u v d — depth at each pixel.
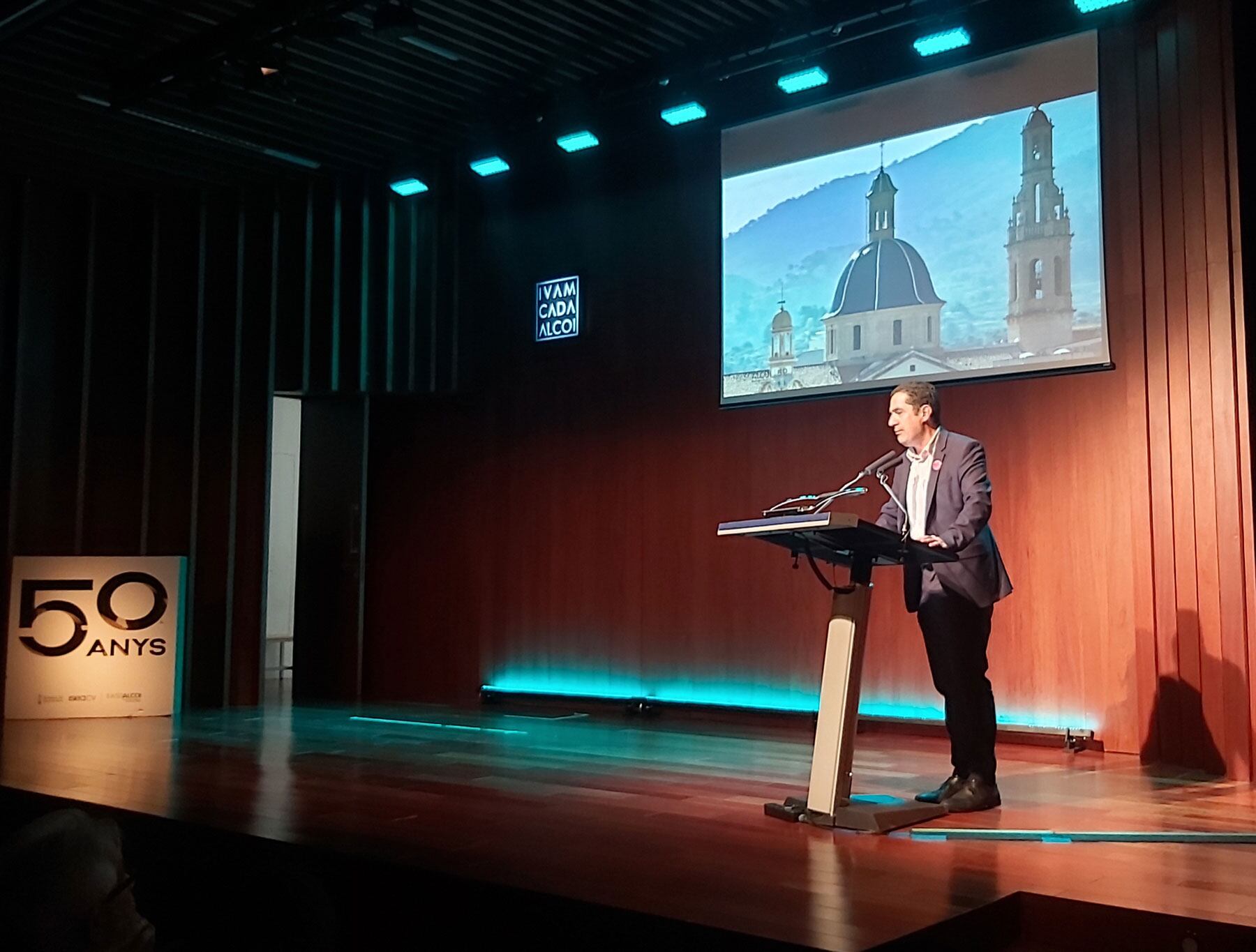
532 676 7.21
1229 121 4.53
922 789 3.96
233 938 2.52
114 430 7.41
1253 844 3.06
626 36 5.97
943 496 3.55
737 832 3.24
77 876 1.53
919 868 2.79
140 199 7.57
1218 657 4.50
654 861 2.88
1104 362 5.23
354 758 4.79
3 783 4.13
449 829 3.30
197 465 7.40
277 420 10.09
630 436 6.92
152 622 6.65
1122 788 4.07
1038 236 5.46
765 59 5.96
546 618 7.18
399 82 6.38
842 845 3.07
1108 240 5.25
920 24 5.54
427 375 7.59
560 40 5.97
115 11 5.47
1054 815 3.50
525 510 7.32
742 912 2.41
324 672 7.82
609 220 7.10
